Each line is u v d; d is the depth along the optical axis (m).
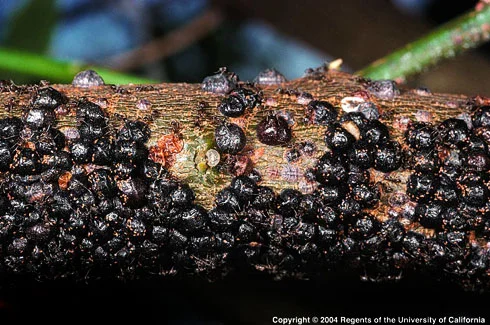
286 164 0.19
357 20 0.32
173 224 0.19
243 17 0.36
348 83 0.20
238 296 0.24
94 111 0.19
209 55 0.41
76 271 0.20
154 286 0.24
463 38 0.22
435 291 0.24
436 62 0.22
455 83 0.31
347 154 0.19
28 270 0.20
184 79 0.41
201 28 0.37
